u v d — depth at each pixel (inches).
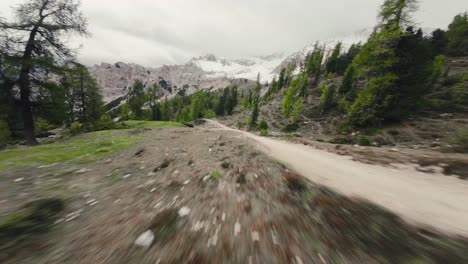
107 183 209.2
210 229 115.2
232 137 776.9
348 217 136.9
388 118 1051.9
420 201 178.4
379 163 348.8
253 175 233.3
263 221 125.6
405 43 958.4
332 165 324.5
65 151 401.4
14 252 95.7
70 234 111.5
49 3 611.5
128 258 91.1
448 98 1217.4
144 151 403.2
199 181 209.3
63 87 692.1
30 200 162.4
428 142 741.3
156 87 3250.5
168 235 108.3
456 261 98.0
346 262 92.9
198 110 3705.7
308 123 1907.0
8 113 629.0
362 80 2353.6
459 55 2438.5
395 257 98.4
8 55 558.6
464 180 247.8
